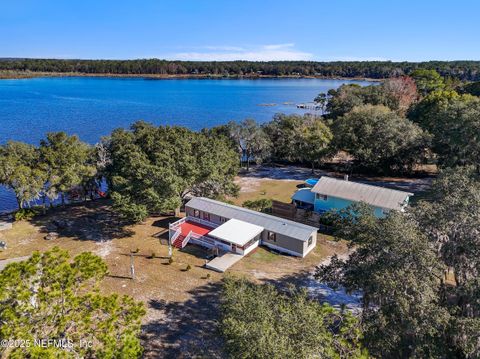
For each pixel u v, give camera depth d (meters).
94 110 128.50
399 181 55.97
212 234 33.62
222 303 20.59
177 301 26.22
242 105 153.00
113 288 27.52
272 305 17.45
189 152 42.56
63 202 46.69
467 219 19.69
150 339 22.30
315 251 34.72
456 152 50.47
